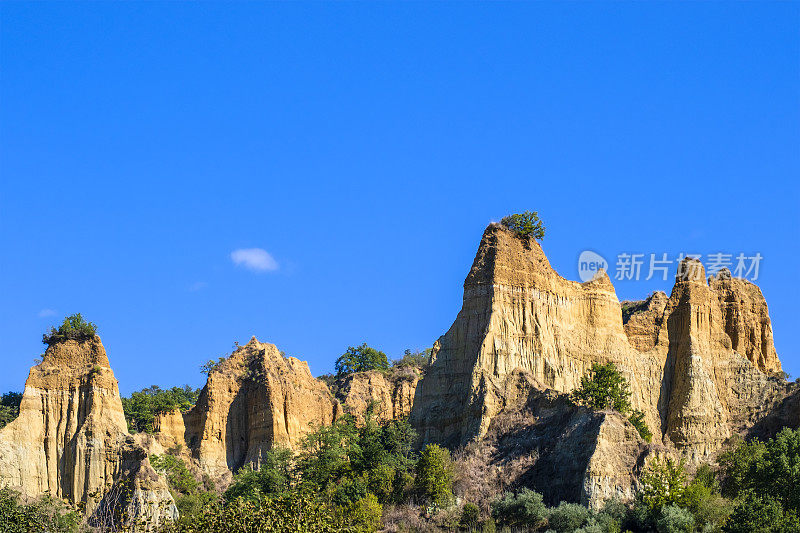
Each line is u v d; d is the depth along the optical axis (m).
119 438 112.81
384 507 103.19
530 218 126.94
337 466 114.06
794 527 83.88
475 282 122.19
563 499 100.38
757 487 96.81
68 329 119.12
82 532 84.06
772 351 132.38
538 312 120.69
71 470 111.50
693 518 92.06
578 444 102.94
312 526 74.44
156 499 101.94
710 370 126.62
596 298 126.44
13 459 111.62
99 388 115.38
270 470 115.94
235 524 74.38
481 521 97.75
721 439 120.88
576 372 120.88
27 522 80.50
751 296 134.25
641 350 127.88
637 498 97.06
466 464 107.25
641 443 102.56
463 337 120.12
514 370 116.75
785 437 102.44
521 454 106.94
